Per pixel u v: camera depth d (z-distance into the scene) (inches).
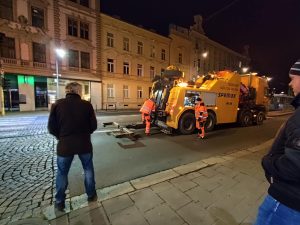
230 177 160.4
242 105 452.4
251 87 474.6
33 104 796.0
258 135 357.4
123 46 1055.0
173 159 214.2
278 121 594.9
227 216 109.2
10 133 339.3
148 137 323.3
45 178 162.6
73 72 885.2
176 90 334.6
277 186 50.7
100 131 364.8
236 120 424.2
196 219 106.3
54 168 183.6
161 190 138.6
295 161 44.3
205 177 160.2
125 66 1079.0
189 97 342.0
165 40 1244.5
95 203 122.4
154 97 386.3
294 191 46.6
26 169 181.0
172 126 333.7
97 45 953.5
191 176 162.4
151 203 122.0
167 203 122.0
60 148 111.8
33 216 111.1
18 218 109.3
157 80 388.5
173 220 105.3
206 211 113.7
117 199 126.8
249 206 119.1
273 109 1192.8
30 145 262.2
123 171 179.8
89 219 107.0
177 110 332.2
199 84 389.1
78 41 890.1
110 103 1027.3
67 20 856.9
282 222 48.8
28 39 757.9
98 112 818.8
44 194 136.9
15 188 145.4
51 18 811.4
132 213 111.7
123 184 148.6
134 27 1076.5
